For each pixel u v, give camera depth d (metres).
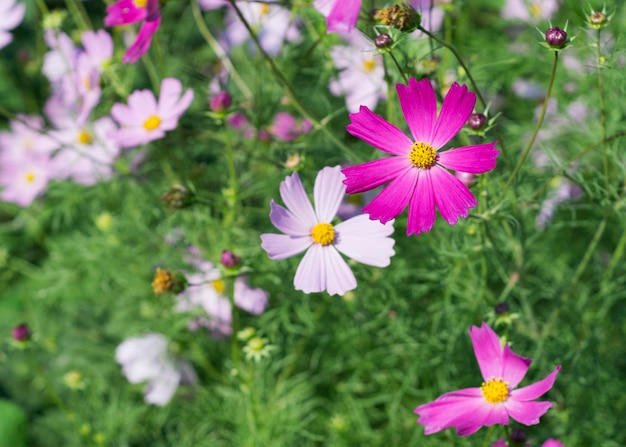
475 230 0.76
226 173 0.95
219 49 0.94
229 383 0.94
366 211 0.64
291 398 0.90
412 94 0.64
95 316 1.05
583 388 0.86
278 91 0.93
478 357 0.68
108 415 0.96
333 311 0.89
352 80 0.89
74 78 0.97
